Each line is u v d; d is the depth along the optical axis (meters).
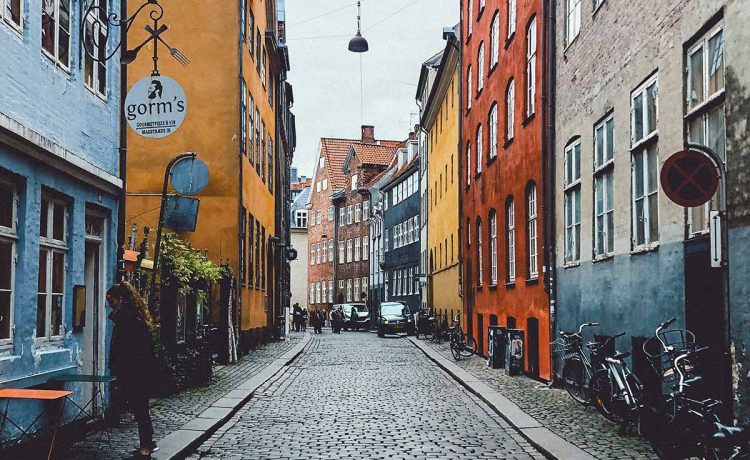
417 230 54.72
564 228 15.64
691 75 9.54
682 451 7.18
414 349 31.30
